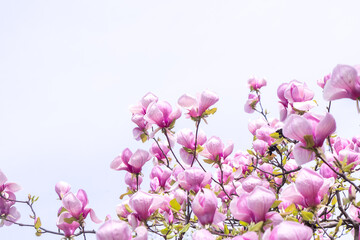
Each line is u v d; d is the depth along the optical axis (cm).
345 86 213
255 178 254
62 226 319
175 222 355
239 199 205
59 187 431
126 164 369
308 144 213
